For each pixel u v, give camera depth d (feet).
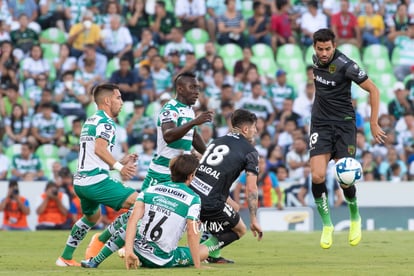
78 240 80.84
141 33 189.67
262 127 172.24
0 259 86.43
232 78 182.29
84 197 79.97
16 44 182.29
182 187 72.28
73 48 184.55
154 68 181.06
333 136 84.07
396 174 169.17
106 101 80.23
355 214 85.81
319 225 147.64
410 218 152.76
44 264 81.00
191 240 71.67
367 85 81.76
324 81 83.46
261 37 195.31
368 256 90.89
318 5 201.16
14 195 142.92
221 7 195.83
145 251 71.97
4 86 175.01
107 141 78.59
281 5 197.67
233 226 80.69
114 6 189.47
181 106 85.61
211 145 81.51
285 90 182.60
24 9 187.83
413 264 79.92
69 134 169.07
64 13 189.16
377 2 202.59
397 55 199.62
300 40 197.47
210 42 187.83
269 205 150.61
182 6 193.67
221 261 82.74
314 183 84.53
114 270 70.90
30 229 143.54
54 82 179.52
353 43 199.21
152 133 171.22
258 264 80.89
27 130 168.25
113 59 184.75
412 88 189.98
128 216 79.51
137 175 157.28
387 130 177.17
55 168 149.28
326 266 77.30
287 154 165.07
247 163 79.92
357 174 81.05
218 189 79.46
